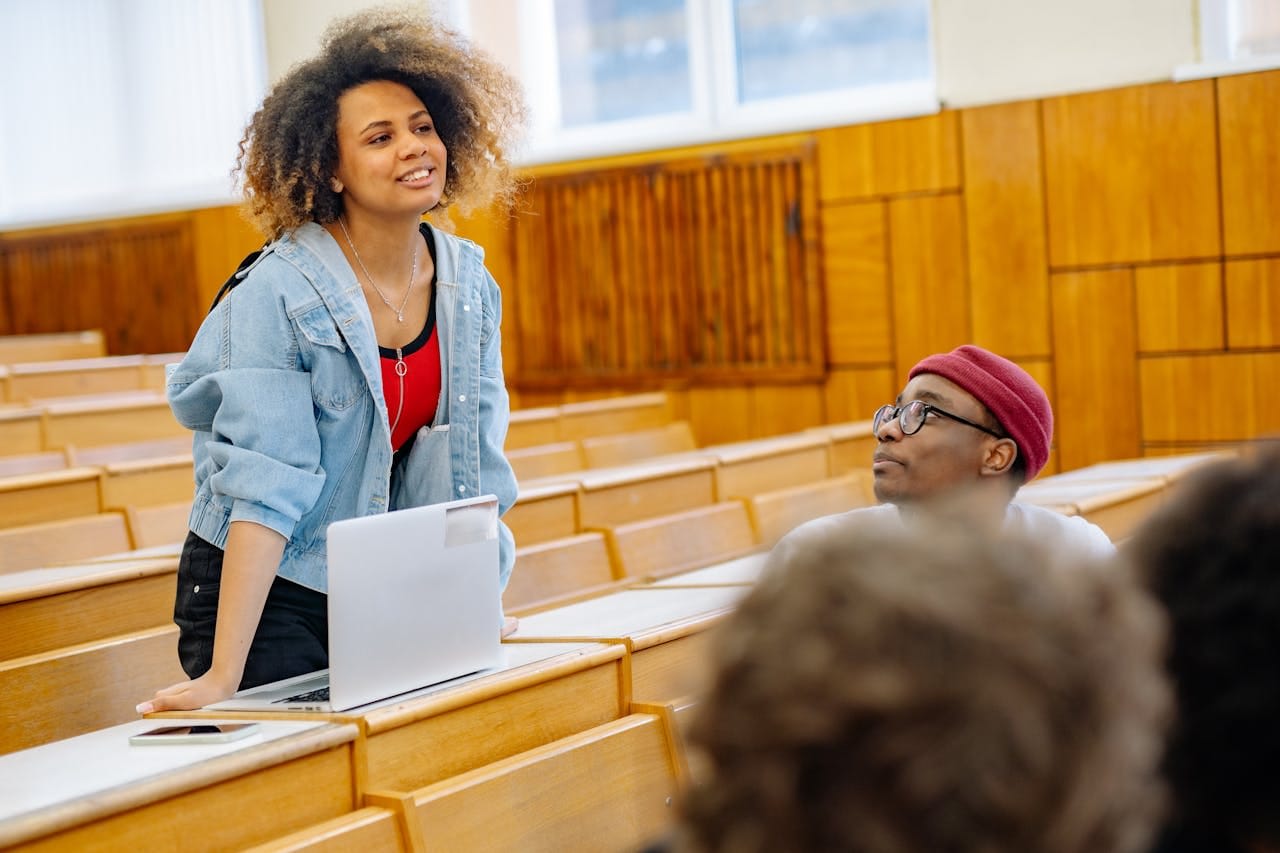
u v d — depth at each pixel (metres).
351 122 1.63
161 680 2.02
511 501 1.77
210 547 1.59
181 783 1.16
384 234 1.66
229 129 6.30
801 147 5.08
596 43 5.62
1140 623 0.50
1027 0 4.70
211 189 6.37
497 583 1.54
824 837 0.45
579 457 4.17
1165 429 4.59
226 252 6.31
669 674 1.67
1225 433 4.51
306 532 1.63
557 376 5.64
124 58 6.55
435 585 1.46
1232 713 0.60
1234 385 4.49
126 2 6.51
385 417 1.63
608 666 1.59
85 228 6.64
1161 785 0.58
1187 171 4.50
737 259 5.27
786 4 5.26
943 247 4.89
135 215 6.55
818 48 5.22
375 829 1.26
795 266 5.15
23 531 2.64
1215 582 0.61
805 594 0.47
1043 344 4.76
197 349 1.61
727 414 5.35
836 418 5.14
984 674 0.45
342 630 1.37
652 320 5.45
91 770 1.22
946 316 4.90
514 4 5.69
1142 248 4.58
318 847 1.21
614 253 5.50
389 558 1.41
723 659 0.48
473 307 1.72
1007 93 4.76
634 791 1.51
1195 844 0.62
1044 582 0.48
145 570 2.18
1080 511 2.65
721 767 0.47
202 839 1.18
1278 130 4.37
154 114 6.50
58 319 6.80
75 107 6.70
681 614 1.79
